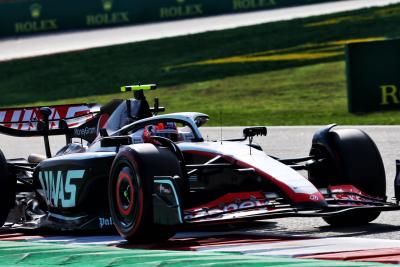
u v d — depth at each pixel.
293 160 29.31
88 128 33.19
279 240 25.00
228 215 24.83
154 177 24.41
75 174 28.89
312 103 91.06
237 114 84.56
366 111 77.62
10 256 23.22
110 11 165.75
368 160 28.27
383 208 25.66
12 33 167.12
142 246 24.86
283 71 115.69
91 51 142.50
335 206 25.41
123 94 113.69
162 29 156.12
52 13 166.38
